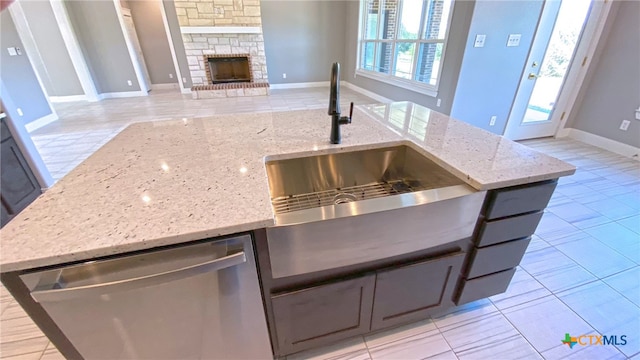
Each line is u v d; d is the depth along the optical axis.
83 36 5.91
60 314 0.71
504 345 1.29
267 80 6.93
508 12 3.02
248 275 0.82
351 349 1.27
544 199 1.04
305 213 0.83
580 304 1.48
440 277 1.13
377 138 1.27
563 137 3.85
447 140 1.24
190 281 0.75
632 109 3.11
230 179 0.90
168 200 0.79
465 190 0.94
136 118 4.87
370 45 5.79
